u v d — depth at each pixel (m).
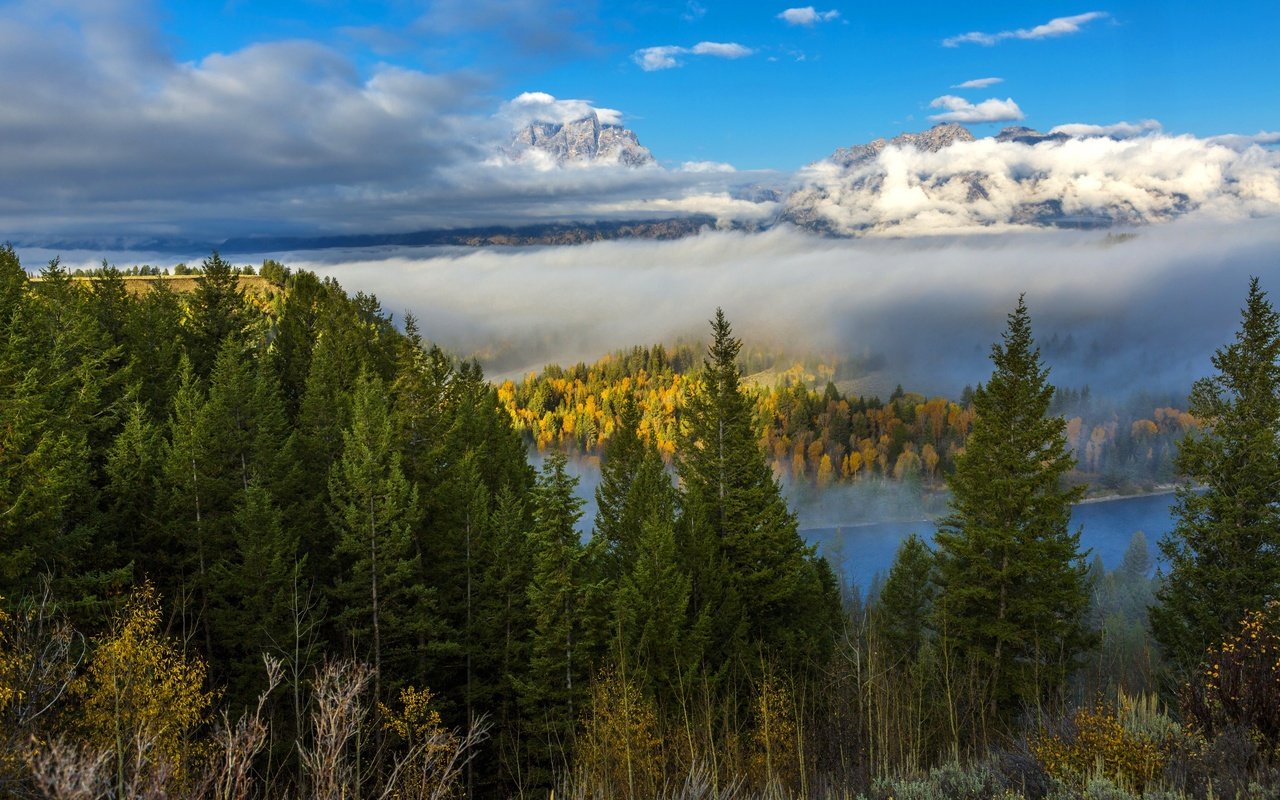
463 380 64.25
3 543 21.72
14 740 6.42
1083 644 27.91
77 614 22.27
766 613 34.16
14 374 23.58
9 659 9.16
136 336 48.19
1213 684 11.46
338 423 40.56
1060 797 8.97
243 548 27.53
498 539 32.38
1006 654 27.14
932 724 18.48
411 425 41.69
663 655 26.92
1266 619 12.19
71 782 5.30
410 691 21.14
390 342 66.88
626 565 37.50
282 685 24.81
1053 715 14.33
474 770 28.28
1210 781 8.77
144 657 13.44
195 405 32.06
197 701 14.66
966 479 29.55
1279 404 27.91
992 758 11.16
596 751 17.23
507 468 50.50
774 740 18.59
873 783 11.05
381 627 29.88
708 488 35.56
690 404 36.66
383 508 29.36
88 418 31.00
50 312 39.94
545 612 27.89
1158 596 30.81
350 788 8.12
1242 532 28.06
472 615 33.31
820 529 171.50
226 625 27.14
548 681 27.62
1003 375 28.83
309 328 64.94
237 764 6.91
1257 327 28.81
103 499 31.38
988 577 27.98
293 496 34.53
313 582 31.16
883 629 37.47
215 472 31.23
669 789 14.88
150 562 29.69
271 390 44.09
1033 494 28.50
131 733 9.41
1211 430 30.25
